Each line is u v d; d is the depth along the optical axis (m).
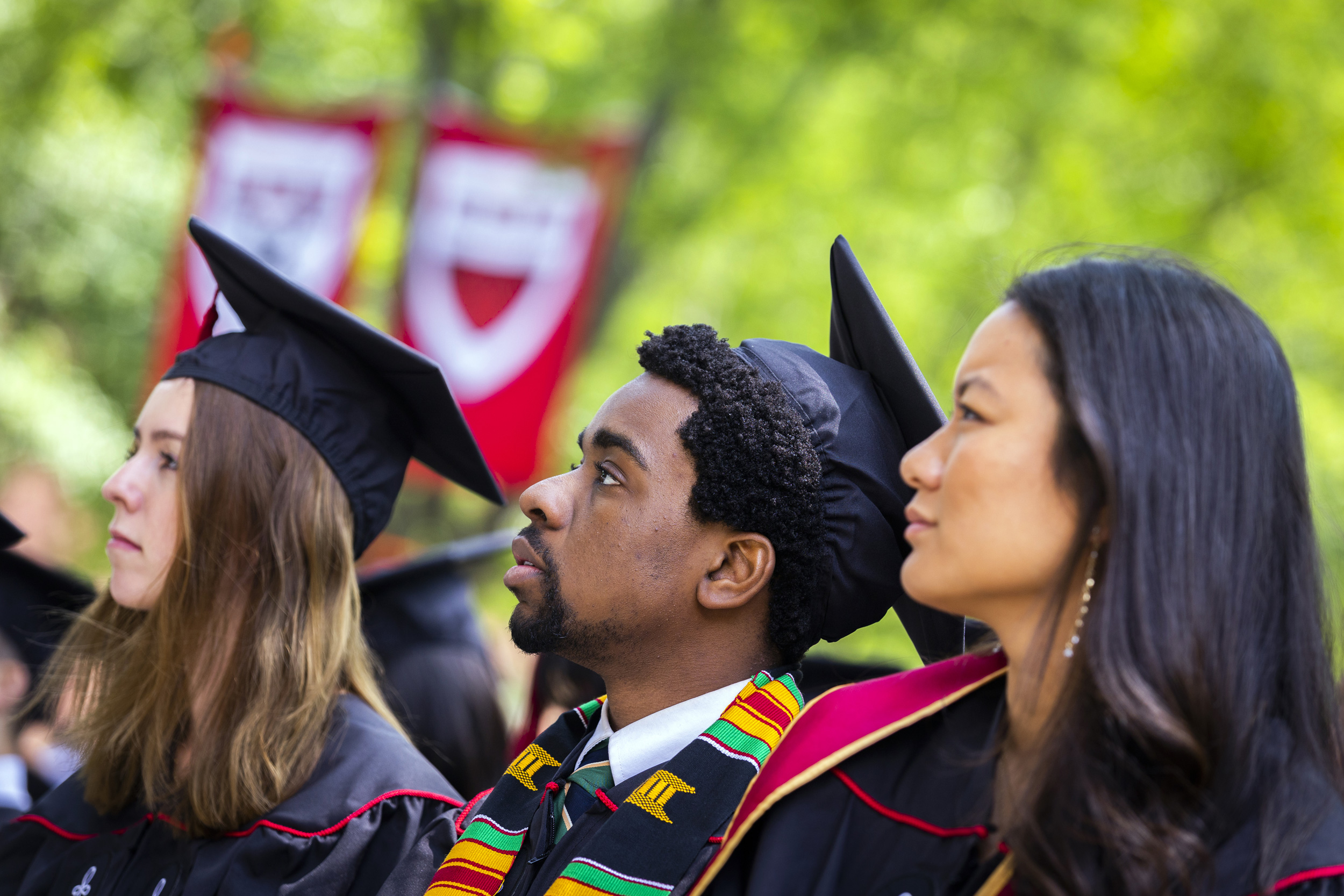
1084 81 19.53
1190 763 1.85
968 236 19.61
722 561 2.78
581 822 2.70
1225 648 1.89
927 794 2.15
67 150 19.59
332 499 3.63
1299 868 1.85
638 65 18.42
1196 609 1.88
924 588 2.07
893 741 2.25
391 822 3.36
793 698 2.75
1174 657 1.86
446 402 3.78
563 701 4.80
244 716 3.38
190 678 3.48
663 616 2.77
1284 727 1.96
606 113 18.08
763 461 2.75
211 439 3.53
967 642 3.10
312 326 3.70
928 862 2.07
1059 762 1.90
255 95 10.14
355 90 19.42
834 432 2.87
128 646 3.73
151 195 20.41
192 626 3.47
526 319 10.24
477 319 10.23
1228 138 19.66
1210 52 19.16
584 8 18.56
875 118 20.02
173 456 3.60
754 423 2.76
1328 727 1.97
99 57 18.39
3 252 19.27
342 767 3.41
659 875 2.51
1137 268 2.08
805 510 2.79
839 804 2.20
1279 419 2.02
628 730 2.80
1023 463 1.98
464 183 10.37
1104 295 2.03
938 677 2.29
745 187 19.09
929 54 19.41
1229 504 1.94
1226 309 2.05
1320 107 19.31
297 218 10.03
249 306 3.79
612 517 2.77
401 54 19.52
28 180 19.23
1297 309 19.34
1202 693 1.85
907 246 19.75
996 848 2.03
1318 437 17.06
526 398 10.12
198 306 8.77
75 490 16.78
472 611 5.48
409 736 4.75
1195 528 1.91
